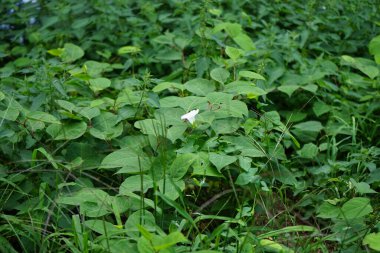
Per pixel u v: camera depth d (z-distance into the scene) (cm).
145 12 530
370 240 226
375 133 396
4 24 589
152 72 462
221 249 236
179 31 489
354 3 558
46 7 593
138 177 267
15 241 268
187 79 417
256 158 305
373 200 297
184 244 246
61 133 304
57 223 256
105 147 321
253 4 557
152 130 295
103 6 517
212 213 299
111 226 241
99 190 266
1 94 300
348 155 338
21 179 287
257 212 283
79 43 518
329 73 423
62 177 287
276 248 234
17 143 309
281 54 452
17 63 466
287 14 557
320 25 533
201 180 282
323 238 242
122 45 505
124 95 330
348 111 401
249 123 305
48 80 338
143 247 196
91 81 347
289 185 312
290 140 374
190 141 291
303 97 413
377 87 425
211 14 505
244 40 403
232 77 383
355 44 511
